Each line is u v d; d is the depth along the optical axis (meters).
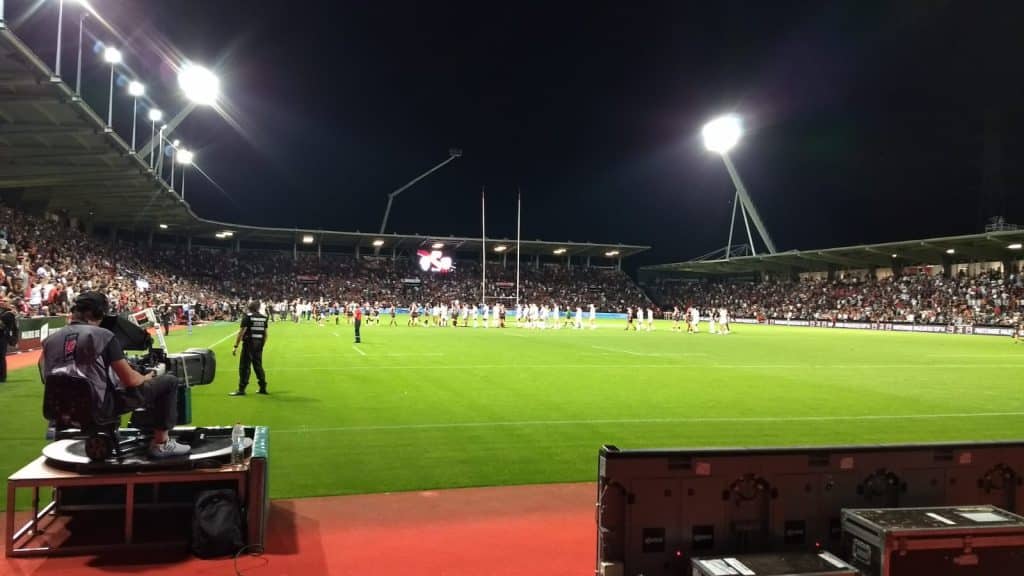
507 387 14.87
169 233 67.62
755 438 9.86
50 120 26.56
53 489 6.33
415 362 20.34
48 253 34.81
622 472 3.95
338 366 18.95
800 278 79.75
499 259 87.38
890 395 14.64
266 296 67.38
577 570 4.93
